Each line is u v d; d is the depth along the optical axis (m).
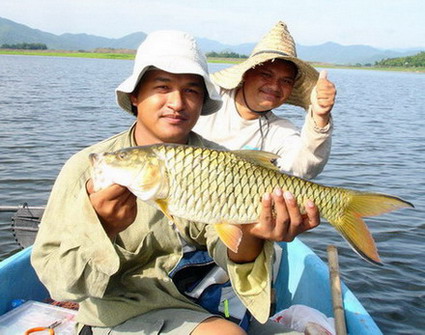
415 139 5.84
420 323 1.81
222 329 0.91
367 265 2.24
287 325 1.36
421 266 2.23
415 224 2.72
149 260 1.00
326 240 2.50
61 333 1.26
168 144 0.88
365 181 3.60
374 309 1.89
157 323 0.94
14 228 1.85
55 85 11.70
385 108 10.23
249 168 0.90
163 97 0.99
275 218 0.91
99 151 1.01
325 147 1.47
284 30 1.67
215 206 0.89
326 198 0.96
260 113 1.65
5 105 6.98
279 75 1.60
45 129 5.11
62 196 0.93
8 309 1.38
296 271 1.69
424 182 3.63
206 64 1.07
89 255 0.84
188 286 1.05
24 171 3.35
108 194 0.82
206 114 1.17
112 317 0.96
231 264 1.00
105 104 7.93
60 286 0.87
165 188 0.87
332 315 1.41
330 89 1.38
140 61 0.99
